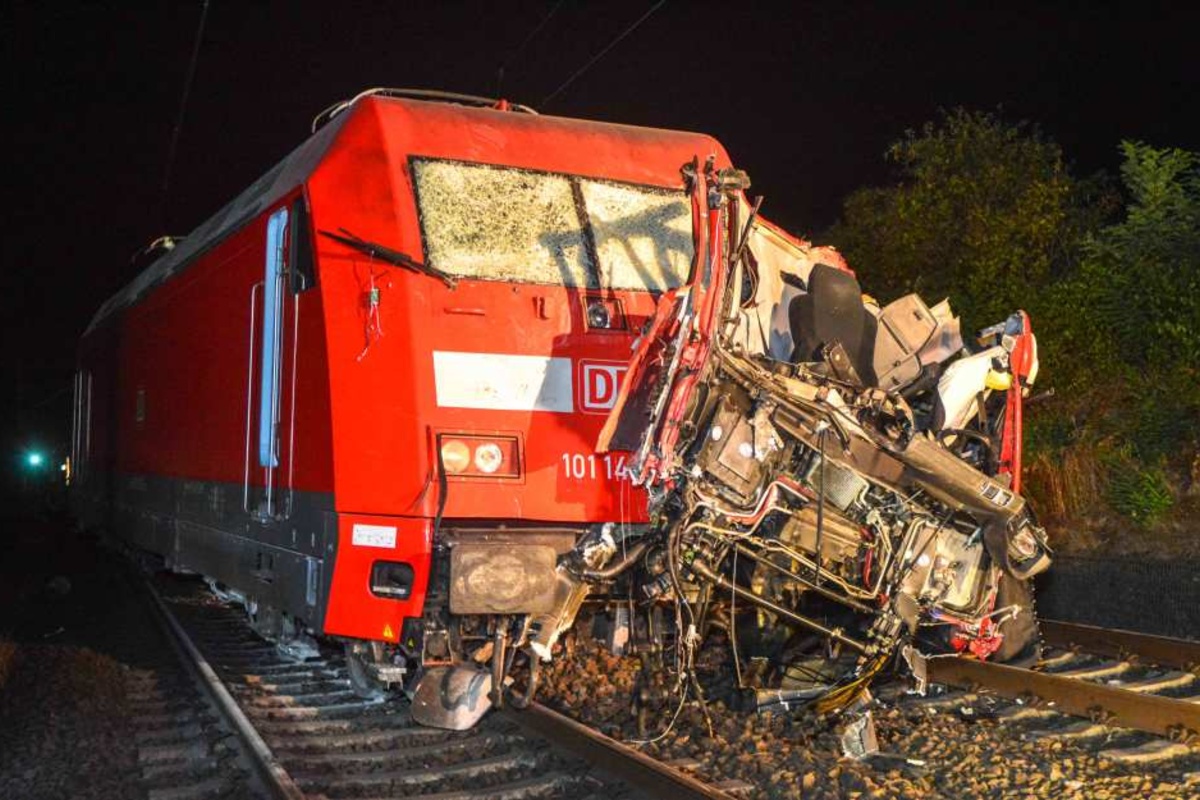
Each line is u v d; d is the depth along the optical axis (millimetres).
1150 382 13008
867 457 6504
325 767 6477
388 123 7504
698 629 6941
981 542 6918
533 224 7512
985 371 6773
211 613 13328
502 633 6910
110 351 16844
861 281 16938
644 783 5781
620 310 7461
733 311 7008
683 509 6398
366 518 6891
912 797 5785
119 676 9383
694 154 8234
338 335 7070
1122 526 12250
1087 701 7344
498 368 7078
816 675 7227
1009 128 16828
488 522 7066
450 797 5824
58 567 18859
